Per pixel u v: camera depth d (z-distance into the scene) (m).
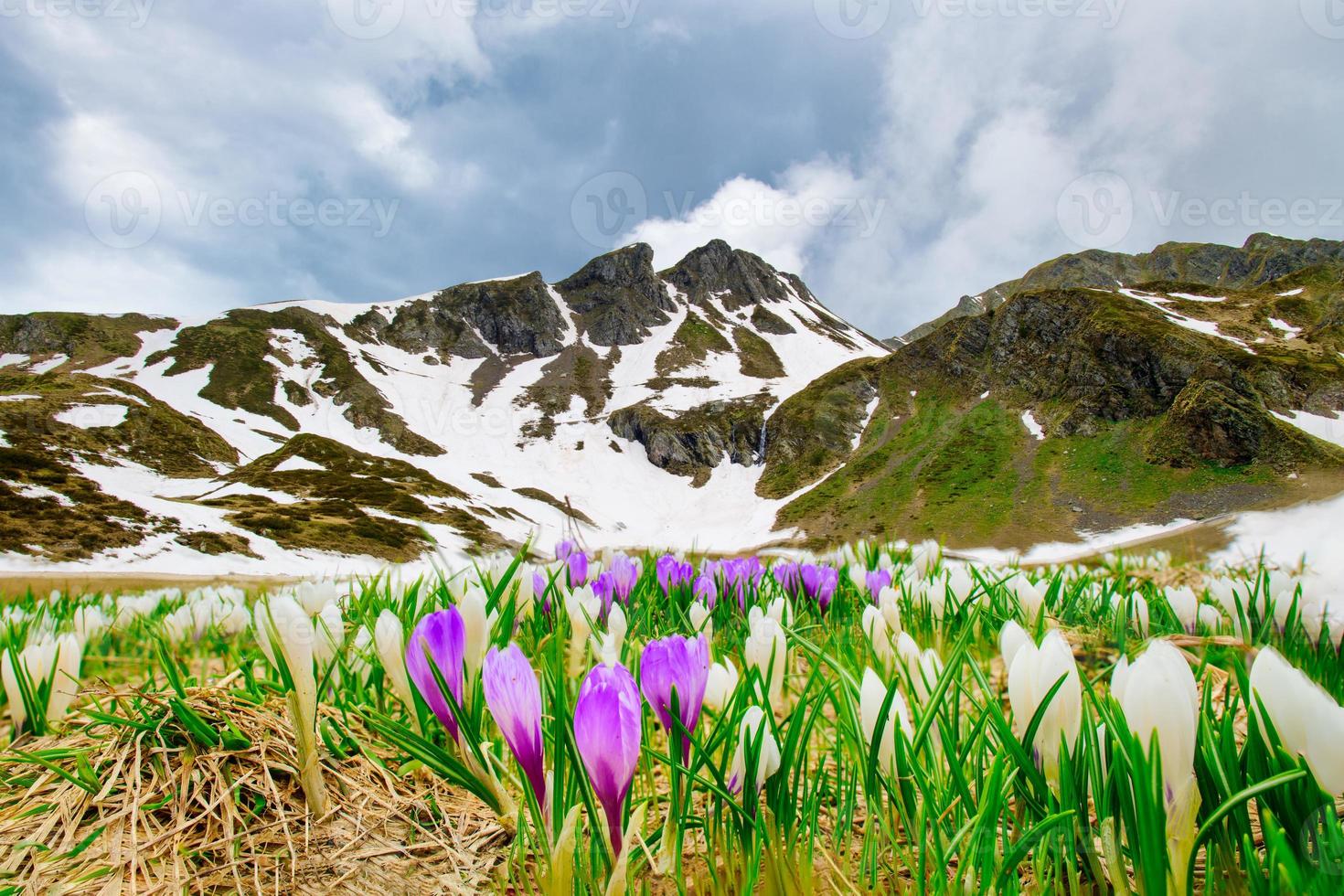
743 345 192.12
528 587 3.16
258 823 1.79
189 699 2.14
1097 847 1.44
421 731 1.82
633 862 1.54
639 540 86.06
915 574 4.23
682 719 1.53
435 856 1.74
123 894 1.51
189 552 51.38
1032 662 1.45
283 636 1.79
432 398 156.75
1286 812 1.19
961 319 150.25
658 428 145.12
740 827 1.49
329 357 157.12
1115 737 1.27
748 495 129.00
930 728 1.78
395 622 1.88
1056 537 87.81
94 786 1.83
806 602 4.40
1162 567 4.35
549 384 169.88
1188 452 97.44
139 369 137.12
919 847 1.44
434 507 85.75
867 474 123.06
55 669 2.50
